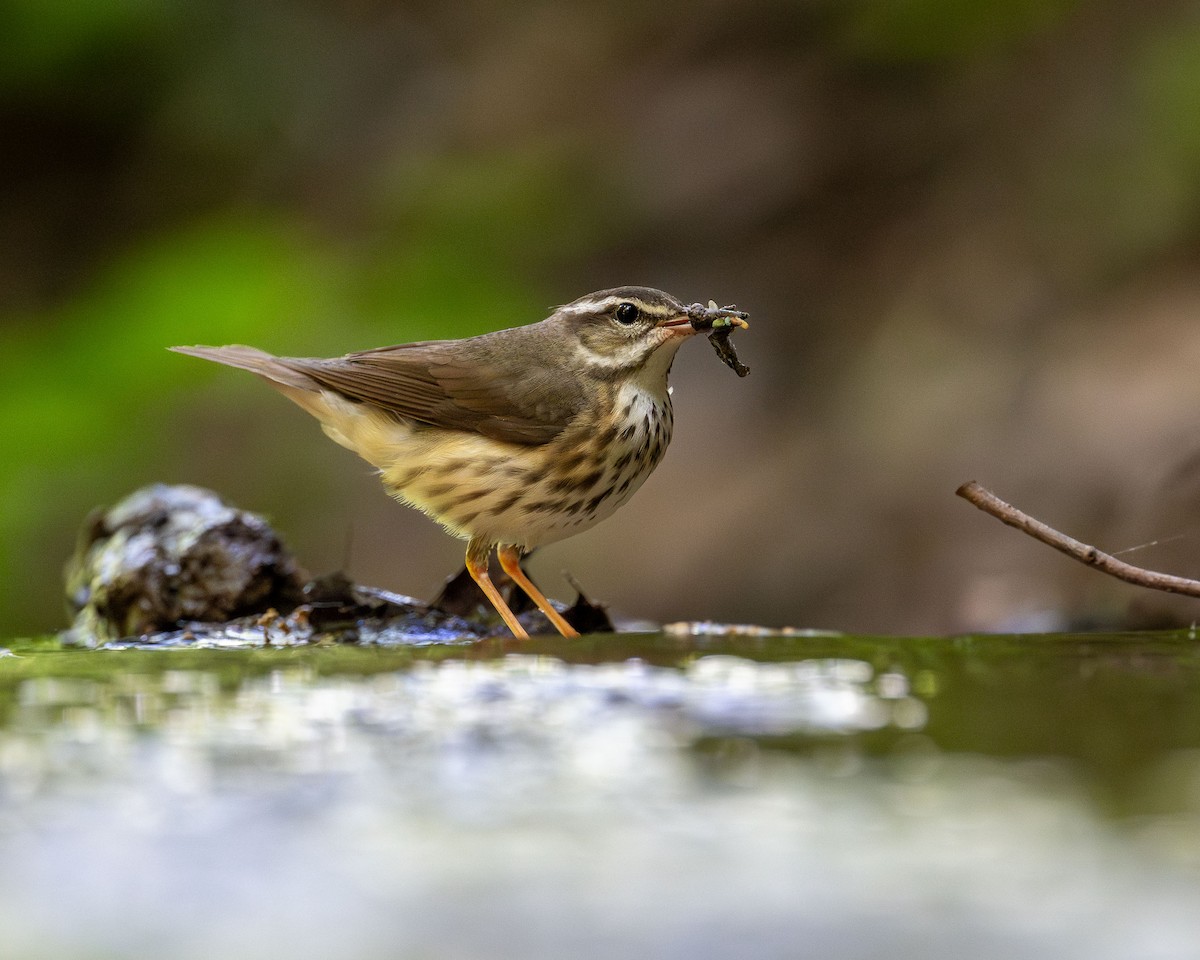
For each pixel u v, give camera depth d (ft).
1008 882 8.52
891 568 45.44
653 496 50.70
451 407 25.54
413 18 67.62
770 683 13.96
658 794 10.20
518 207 59.82
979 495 20.25
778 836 9.31
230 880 8.71
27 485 50.44
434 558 50.88
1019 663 15.44
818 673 14.60
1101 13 55.83
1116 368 45.75
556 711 12.71
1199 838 9.15
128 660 16.43
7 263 63.21
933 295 52.54
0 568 48.78
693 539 49.11
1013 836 9.23
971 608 40.27
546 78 63.98
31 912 8.36
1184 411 42.45
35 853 9.22
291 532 51.44
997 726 12.10
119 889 8.63
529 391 25.34
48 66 63.21
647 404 25.95
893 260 54.85
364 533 51.67
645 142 60.70
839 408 51.01
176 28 64.59
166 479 51.37
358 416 26.27
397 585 50.47
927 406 48.80
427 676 14.43
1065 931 7.85
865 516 47.06
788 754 11.21
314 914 8.28
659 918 8.16
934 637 18.69
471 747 11.48
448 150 62.85
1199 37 52.54
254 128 64.49
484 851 9.16
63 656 17.11
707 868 8.84
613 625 25.63
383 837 9.44
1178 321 46.50
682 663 15.26
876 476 47.83
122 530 25.71
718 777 10.56
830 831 9.39
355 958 7.68
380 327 54.54
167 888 8.61
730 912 8.19
